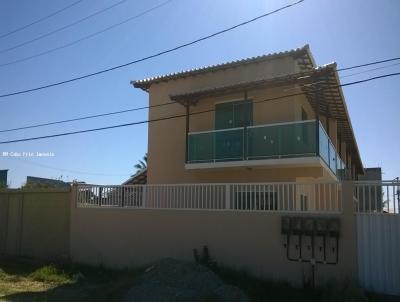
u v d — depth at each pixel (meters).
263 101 15.97
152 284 9.64
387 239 10.25
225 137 15.70
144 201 14.25
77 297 10.52
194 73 17.48
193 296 8.98
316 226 10.82
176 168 17.70
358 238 10.52
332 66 13.19
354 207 10.71
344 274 10.53
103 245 14.73
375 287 10.23
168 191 13.80
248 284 10.73
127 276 11.99
